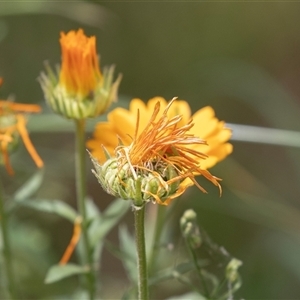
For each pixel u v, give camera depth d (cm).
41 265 60
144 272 43
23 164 61
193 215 47
